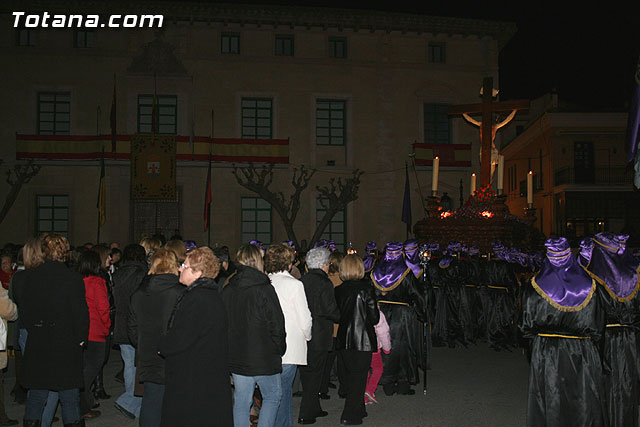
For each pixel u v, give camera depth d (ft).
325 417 23.95
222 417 14.55
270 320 17.42
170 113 86.43
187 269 15.40
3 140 83.30
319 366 23.09
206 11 85.92
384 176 90.33
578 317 17.67
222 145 85.05
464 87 93.76
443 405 25.67
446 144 90.48
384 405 25.71
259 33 88.94
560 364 17.84
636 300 18.83
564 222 105.91
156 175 81.51
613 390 18.99
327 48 90.63
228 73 87.66
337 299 23.18
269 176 87.51
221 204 85.81
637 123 22.50
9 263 28.32
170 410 14.35
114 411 24.80
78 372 18.97
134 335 18.03
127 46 85.97
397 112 91.56
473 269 40.60
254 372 17.28
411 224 90.02
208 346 14.61
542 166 113.50
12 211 82.84
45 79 84.38
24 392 25.73
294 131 88.84
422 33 92.73
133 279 23.49
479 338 45.03
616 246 18.86
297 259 42.42
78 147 82.58
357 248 89.04
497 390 28.48
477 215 51.34
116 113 84.94
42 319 18.53
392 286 27.45
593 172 107.55
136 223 84.48
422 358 28.89
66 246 19.58
